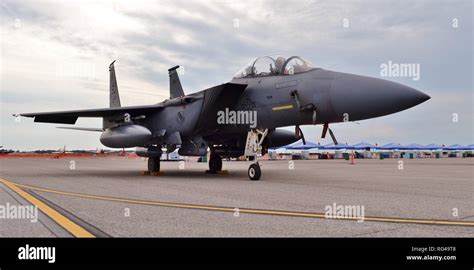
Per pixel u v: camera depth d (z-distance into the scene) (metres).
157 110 14.23
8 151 81.62
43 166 24.62
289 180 11.17
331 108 9.20
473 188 8.65
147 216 4.72
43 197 6.78
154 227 4.04
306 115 9.95
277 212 5.05
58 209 5.29
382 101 8.36
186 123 12.82
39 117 14.47
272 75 11.12
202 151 13.48
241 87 11.42
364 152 75.38
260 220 4.45
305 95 9.77
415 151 83.06
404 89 8.27
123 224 4.20
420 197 6.79
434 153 88.12
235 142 14.66
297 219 4.52
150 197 6.79
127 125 13.50
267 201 6.21
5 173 15.33
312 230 3.90
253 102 11.37
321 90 9.41
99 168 21.55
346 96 8.86
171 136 13.42
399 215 4.81
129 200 6.36
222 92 11.44
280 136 14.87
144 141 12.80
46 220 4.43
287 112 10.41
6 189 8.28
